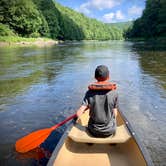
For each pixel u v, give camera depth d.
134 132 1.64
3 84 4.25
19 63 7.06
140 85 4.09
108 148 1.71
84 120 2.02
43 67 6.23
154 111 2.84
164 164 1.79
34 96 3.46
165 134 2.25
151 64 6.58
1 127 2.41
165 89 3.81
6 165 1.78
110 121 1.62
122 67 6.16
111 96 1.59
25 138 1.91
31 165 1.78
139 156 1.45
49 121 2.56
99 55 9.76
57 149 1.46
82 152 1.67
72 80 4.52
